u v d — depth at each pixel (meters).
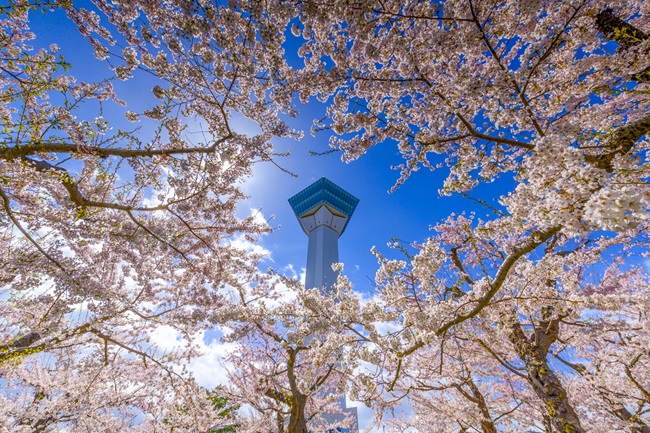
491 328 6.14
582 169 1.82
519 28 4.19
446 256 4.44
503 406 9.11
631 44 3.72
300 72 4.38
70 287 4.70
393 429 11.34
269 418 10.39
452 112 4.13
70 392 8.39
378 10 3.56
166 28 3.71
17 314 6.37
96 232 5.05
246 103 4.60
